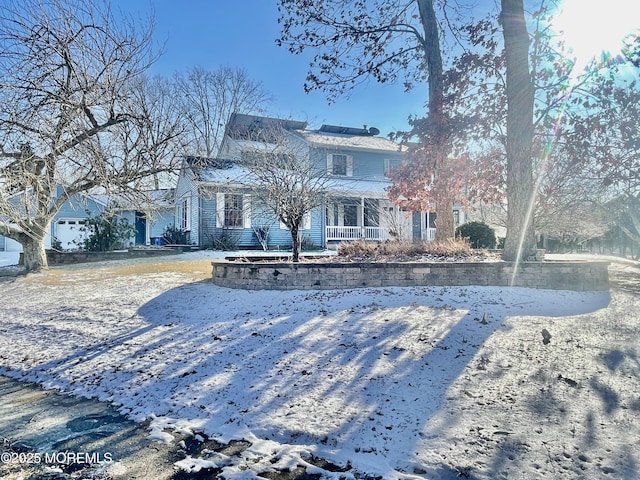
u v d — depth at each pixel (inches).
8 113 354.9
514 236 319.6
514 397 143.3
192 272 414.9
